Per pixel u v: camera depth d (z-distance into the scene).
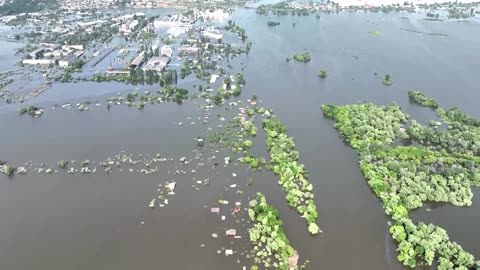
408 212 148.38
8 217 145.75
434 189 156.00
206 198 154.88
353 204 152.38
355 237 136.75
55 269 124.88
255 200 150.62
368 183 162.75
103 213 147.50
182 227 140.75
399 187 157.62
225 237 136.38
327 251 131.00
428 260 124.56
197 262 126.69
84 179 166.00
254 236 134.00
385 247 132.88
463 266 120.31
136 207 150.25
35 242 135.25
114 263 126.81
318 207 150.62
